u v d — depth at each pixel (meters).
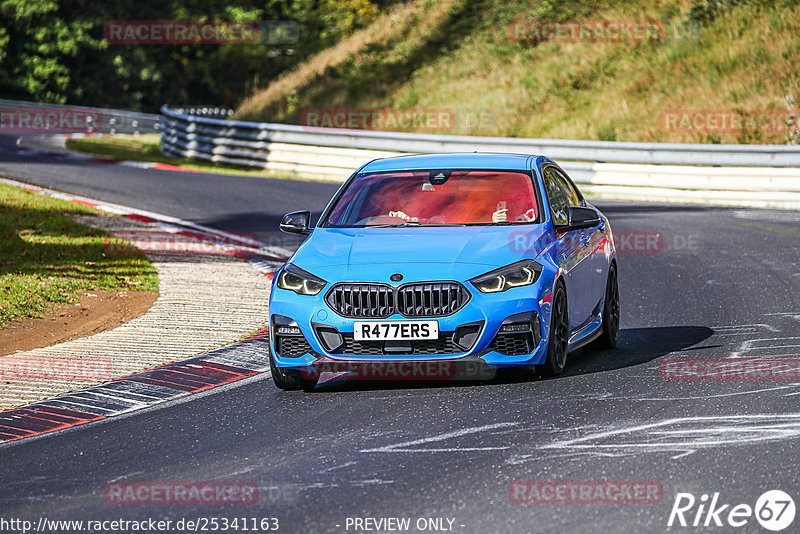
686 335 35.22
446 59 123.69
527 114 105.50
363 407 26.16
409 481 19.77
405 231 29.70
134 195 81.12
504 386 27.72
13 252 51.12
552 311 28.12
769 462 20.02
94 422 26.23
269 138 103.69
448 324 26.80
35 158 111.50
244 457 22.22
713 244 56.59
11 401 28.34
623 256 54.34
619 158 83.12
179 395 28.75
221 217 70.56
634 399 25.62
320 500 18.91
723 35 105.81
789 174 75.12
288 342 27.95
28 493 20.42
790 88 92.94
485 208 30.61
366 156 95.19
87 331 37.50
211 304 41.69
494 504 18.19
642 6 118.12
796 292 42.34
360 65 129.62
